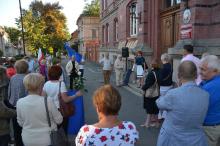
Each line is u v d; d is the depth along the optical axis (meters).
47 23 42.47
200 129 3.44
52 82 5.51
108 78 17.36
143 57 15.05
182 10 11.45
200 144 3.39
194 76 3.48
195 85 3.47
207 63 3.78
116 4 26.89
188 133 3.38
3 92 6.76
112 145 2.53
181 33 11.45
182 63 3.52
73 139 6.64
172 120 3.43
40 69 13.88
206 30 10.66
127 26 22.42
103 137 2.53
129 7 22.06
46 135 3.64
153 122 7.93
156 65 7.48
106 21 33.25
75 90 7.05
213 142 3.77
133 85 15.60
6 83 7.13
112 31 29.22
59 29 43.31
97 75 24.47
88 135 2.53
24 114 3.64
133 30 21.19
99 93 2.63
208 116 3.73
